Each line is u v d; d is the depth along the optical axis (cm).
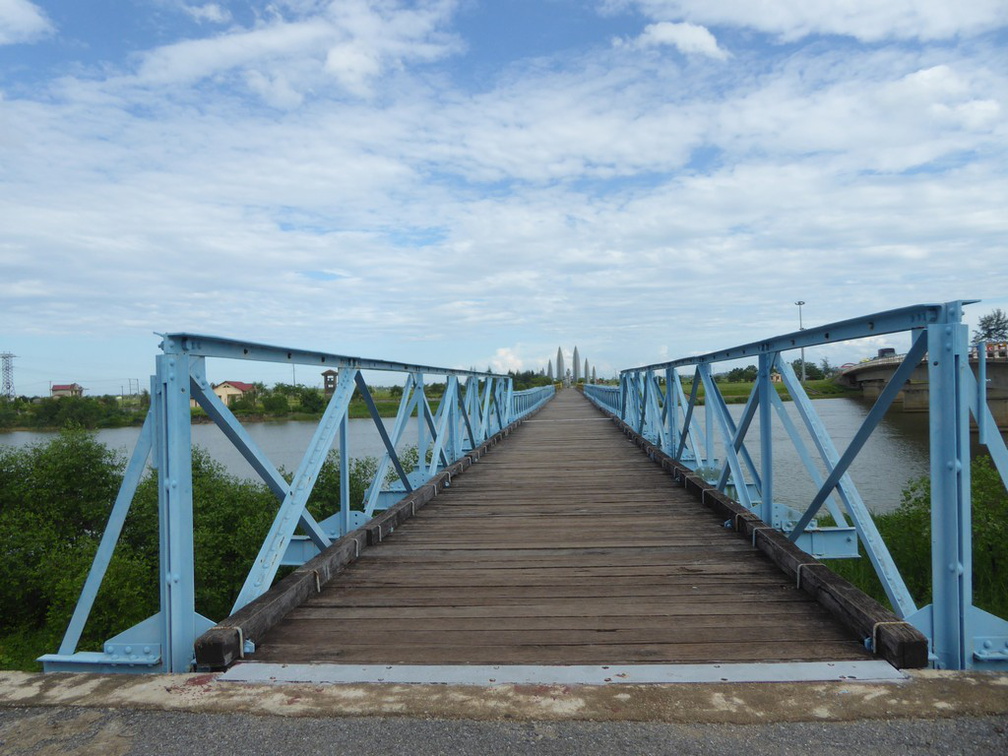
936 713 182
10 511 1061
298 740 177
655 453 767
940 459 216
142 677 214
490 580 337
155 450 234
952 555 215
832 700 190
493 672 220
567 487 610
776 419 2266
